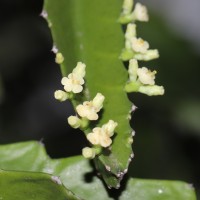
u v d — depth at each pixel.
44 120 0.57
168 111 0.51
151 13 0.50
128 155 0.28
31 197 0.28
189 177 0.54
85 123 0.28
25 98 0.55
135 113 0.52
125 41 0.31
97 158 0.28
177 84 0.49
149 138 0.53
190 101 0.50
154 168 0.52
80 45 0.31
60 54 0.29
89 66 0.31
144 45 0.31
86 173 0.30
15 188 0.28
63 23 0.31
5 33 0.52
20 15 0.48
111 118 0.29
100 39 0.31
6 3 0.46
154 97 0.50
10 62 0.53
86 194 0.29
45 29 0.50
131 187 0.30
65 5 0.31
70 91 0.29
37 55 0.54
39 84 0.56
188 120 0.51
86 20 0.31
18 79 0.54
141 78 0.30
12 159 0.30
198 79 0.49
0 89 0.45
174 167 0.54
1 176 0.27
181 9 0.62
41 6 0.46
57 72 0.55
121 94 0.30
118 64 0.31
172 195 0.29
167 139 0.54
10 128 0.55
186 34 0.59
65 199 0.27
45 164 0.30
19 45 0.53
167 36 0.48
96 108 0.28
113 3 0.32
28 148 0.30
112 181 0.27
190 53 0.48
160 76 0.48
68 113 0.58
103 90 0.30
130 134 0.28
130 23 0.32
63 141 0.56
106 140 0.28
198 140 0.53
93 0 0.32
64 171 0.30
